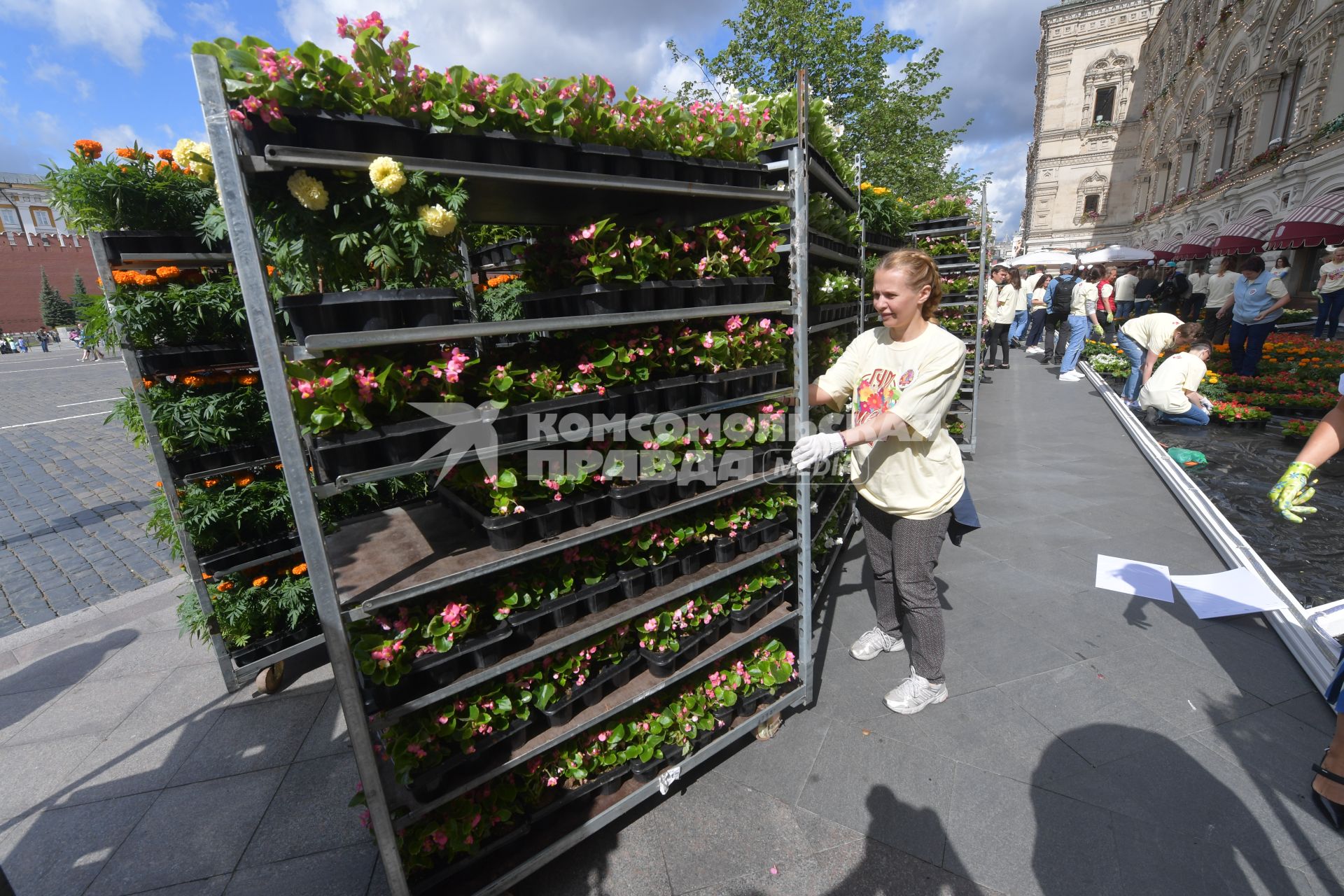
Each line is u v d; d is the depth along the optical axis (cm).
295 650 302
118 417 292
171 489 281
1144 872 185
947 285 655
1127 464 569
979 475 557
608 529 192
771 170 225
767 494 251
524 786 192
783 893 187
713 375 214
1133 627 308
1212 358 987
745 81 1501
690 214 240
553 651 187
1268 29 1762
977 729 247
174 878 204
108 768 255
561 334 214
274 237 145
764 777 231
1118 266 2200
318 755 258
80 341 280
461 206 145
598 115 166
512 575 188
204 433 277
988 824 205
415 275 155
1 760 262
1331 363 886
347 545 195
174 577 433
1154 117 2975
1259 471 519
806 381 234
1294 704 249
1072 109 3556
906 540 242
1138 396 766
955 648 300
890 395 231
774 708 244
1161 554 384
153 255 269
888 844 200
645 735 217
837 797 220
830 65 1484
